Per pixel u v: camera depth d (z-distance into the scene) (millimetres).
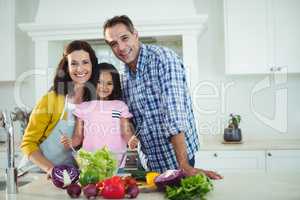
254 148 2779
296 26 2895
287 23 2900
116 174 1374
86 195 1168
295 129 3244
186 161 1541
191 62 2900
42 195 1247
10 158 1287
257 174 1539
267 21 2914
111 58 2879
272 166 2771
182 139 1581
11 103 3443
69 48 1928
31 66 3420
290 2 2895
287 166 2760
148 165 1928
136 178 1358
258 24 2922
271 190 1251
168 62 1672
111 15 2975
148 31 2902
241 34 2938
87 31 2963
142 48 1798
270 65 2922
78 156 1307
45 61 3016
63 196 1231
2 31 3141
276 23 2910
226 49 2957
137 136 1895
